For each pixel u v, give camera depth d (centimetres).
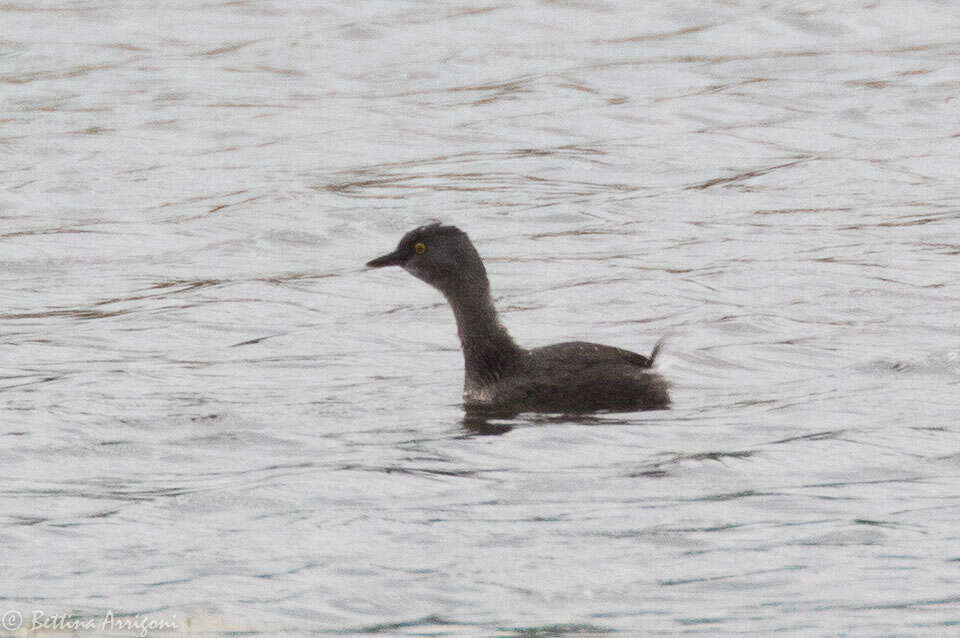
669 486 1202
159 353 1700
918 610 955
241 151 2883
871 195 2477
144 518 1137
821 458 1266
